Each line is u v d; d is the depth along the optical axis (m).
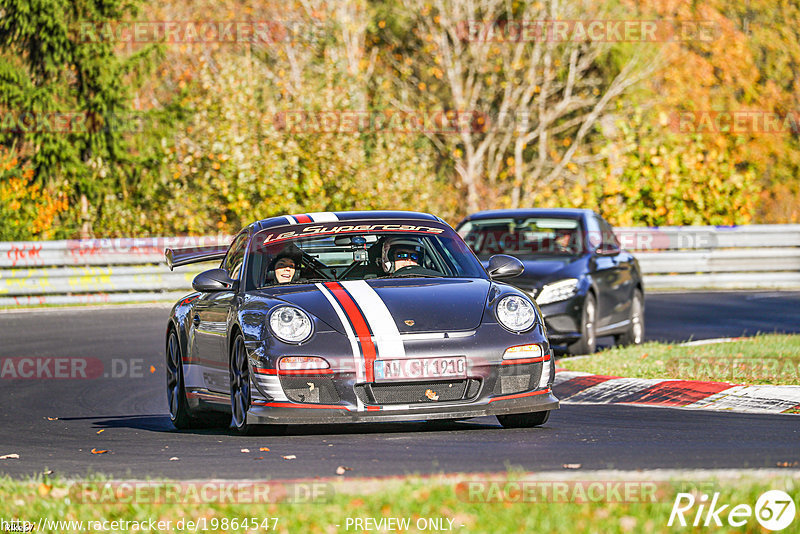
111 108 90.19
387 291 28.34
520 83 118.31
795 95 116.50
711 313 65.94
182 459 25.25
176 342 33.59
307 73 109.56
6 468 25.31
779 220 112.94
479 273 30.88
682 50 114.75
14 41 91.19
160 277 74.81
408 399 26.33
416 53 120.94
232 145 86.50
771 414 30.80
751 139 112.25
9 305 71.81
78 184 88.69
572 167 111.69
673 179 87.75
